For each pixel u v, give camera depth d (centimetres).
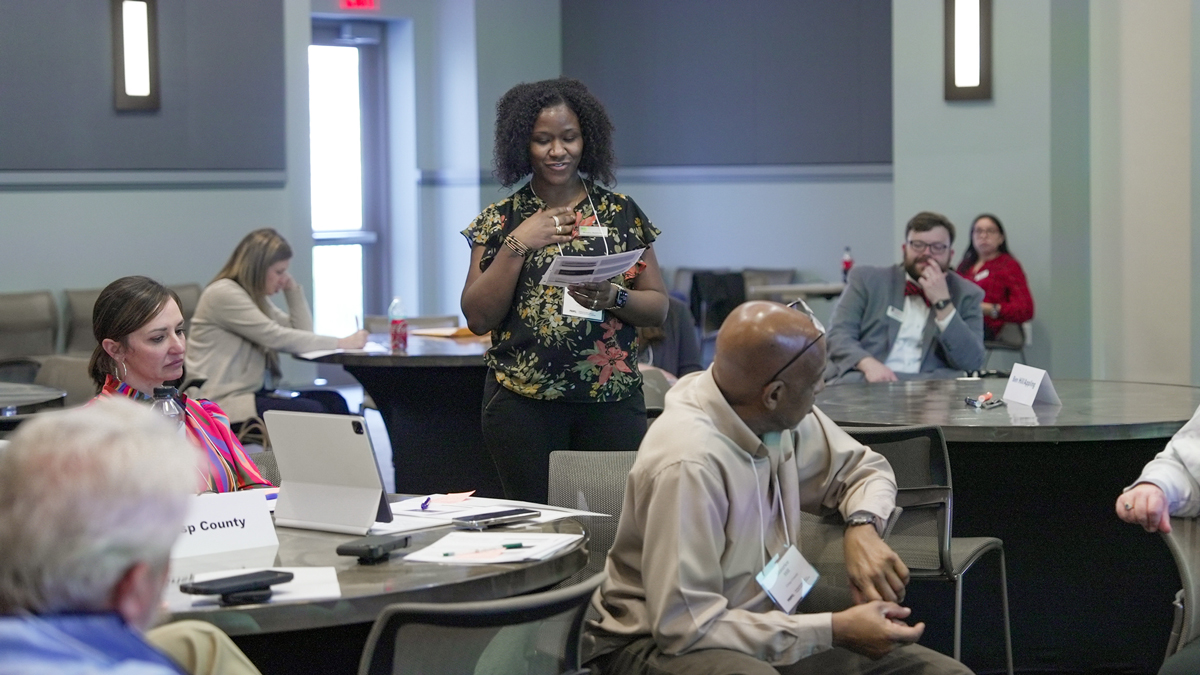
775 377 196
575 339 301
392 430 513
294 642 180
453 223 964
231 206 794
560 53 1009
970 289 486
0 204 718
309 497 216
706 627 190
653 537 193
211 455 251
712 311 878
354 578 179
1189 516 235
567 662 175
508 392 306
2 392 420
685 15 969
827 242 934
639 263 315
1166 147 573
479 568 185
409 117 962
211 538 197
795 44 932
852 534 215
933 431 263
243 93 788
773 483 208
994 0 633
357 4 926
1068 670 338
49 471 104
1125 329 608
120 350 250
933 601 335
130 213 759
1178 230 569
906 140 662
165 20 757
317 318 964
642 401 316
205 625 147
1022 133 630
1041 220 628
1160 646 335
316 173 953
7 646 98
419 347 513
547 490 290
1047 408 338
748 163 958
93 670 100
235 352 528
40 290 725
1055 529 332
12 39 712
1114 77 607
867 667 212
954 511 334
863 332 492
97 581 103
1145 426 306
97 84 740
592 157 316
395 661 157
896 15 659
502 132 312
